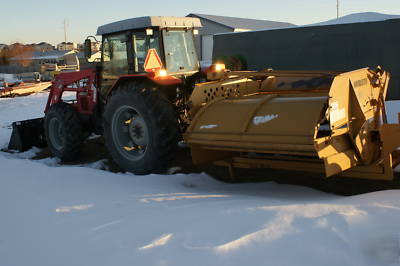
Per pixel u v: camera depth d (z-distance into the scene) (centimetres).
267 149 355
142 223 259
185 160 560
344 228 226
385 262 191
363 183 426
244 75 506
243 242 215
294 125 342
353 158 369
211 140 397
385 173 368
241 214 260
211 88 467
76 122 627
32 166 459
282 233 224
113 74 590
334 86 347
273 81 507
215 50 1449
